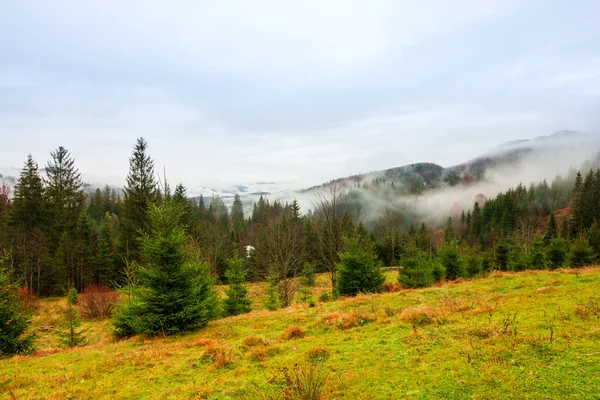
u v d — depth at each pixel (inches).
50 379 401.4
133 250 1705.2
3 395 360.8
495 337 355.9
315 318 597.9
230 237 2751.0
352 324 517.0
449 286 810.8
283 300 1244.5
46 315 1125.7
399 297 708.0
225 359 398.3
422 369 309.4
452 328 417.4
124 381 377.4
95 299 1210.0
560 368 269.1
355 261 940.0
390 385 287.1
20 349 582.9
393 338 418.9
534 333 354.0
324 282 1947.6
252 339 469.7
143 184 1835.6
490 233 3821.4
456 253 1221.7
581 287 578.2
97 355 507.2
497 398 239.9
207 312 644.1
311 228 2148.1
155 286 626.5
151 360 441.4
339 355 383.2
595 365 266.2
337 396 279.6
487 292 678.5
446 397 253.1
